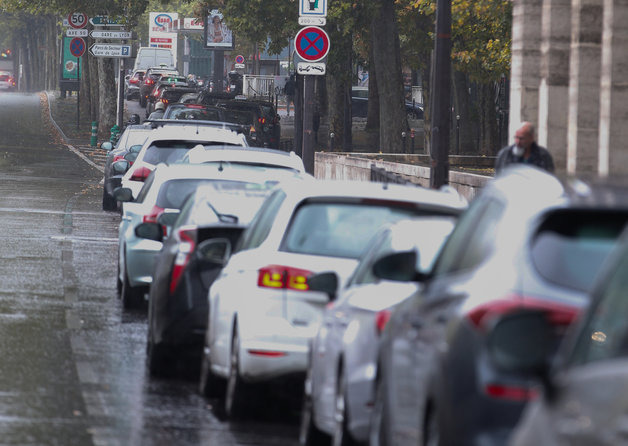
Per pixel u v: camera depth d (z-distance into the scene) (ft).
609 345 30.12
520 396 36.24
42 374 87.51
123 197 136.05
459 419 37.60
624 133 117.50
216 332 81.30
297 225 75.92
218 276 90.27
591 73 128.88
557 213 39.40
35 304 122.42
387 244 63.52
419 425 44.55
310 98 188.14
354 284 65.36
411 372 46.47
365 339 58.44
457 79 426.10
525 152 122.72
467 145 426.92
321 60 194.18
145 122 251.19
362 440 57.62
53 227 202.69
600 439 25.96
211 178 122.83
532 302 37.40
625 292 30.09
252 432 73.26
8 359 92.94
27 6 522.47
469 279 41.19
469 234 45.96
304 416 70.49
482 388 36.81
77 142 501.15
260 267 75.41
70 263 157.89
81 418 73.41
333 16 348.38
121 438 68.59
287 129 552.41
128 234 122.83
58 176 337.52
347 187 76.95
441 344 40.93
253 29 383.86
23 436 67.21
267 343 74.18
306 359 73.87
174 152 188.75
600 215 39.32
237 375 75.92
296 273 74.23
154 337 90.89
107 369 91.81
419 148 451.94
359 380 57.98
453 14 228.22
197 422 75.25
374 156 279.28
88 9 503.20
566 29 136.67
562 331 36.70
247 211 99.66
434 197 75.72
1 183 302.66
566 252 38.60
